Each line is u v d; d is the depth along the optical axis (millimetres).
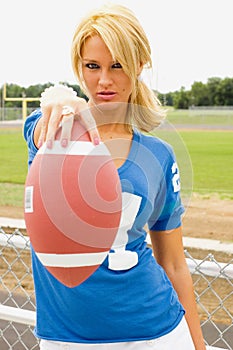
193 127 33469
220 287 5930
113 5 1517
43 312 1643
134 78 1530
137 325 1595
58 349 1627
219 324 4793
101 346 1598
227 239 9008
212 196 13250
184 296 1817
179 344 1668
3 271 6797
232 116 37188
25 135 1664
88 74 1537
